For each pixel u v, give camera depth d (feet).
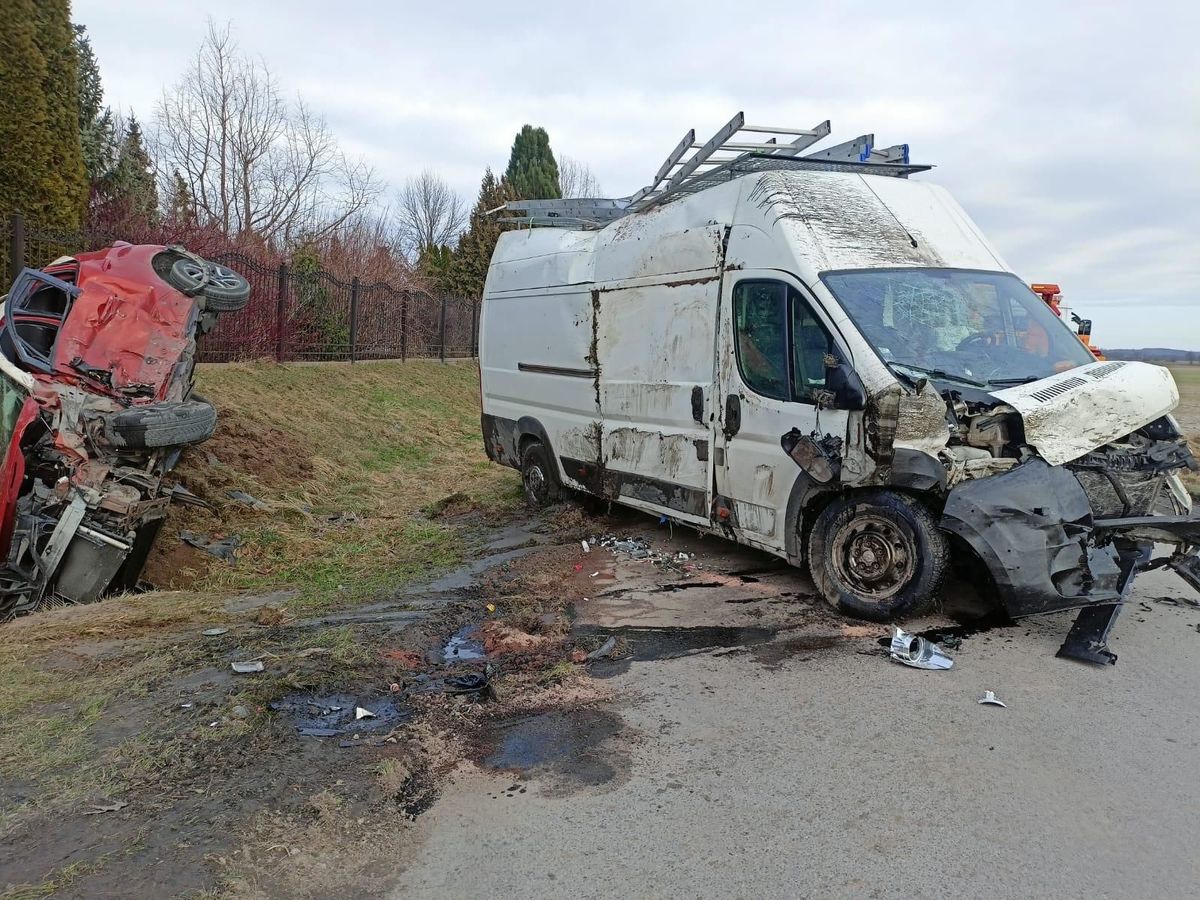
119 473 20.35
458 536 25.88
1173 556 15.76
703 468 19.93
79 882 8.61
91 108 65.87
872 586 16.06
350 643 15.49
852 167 20.58
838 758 11.16
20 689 13.28
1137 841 9.24
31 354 20.52
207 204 81.05
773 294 17.48
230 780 10.68
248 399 40.19
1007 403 14.75
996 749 11.27
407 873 8.95
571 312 24.99
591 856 9.21
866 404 15.02
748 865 8.98
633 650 15.38
